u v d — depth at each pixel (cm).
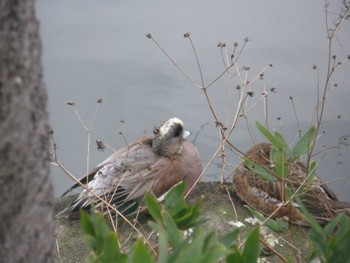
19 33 264
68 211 704
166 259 296
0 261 279
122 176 704
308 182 648
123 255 356
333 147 832
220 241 388
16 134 269
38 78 274
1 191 271
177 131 733
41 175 280
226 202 752
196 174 743
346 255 378
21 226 279
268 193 725
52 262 297
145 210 704
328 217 688
